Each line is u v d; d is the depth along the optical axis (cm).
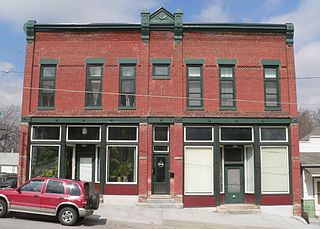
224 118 2223
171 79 2247
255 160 2205
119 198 2178
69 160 2258
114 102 2238
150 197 2158
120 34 2291
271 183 2205
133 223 1722
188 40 2286
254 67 2278
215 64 2272
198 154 2219
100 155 2214
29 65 2267
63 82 2264
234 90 2256
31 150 2225
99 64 2278
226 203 2236
